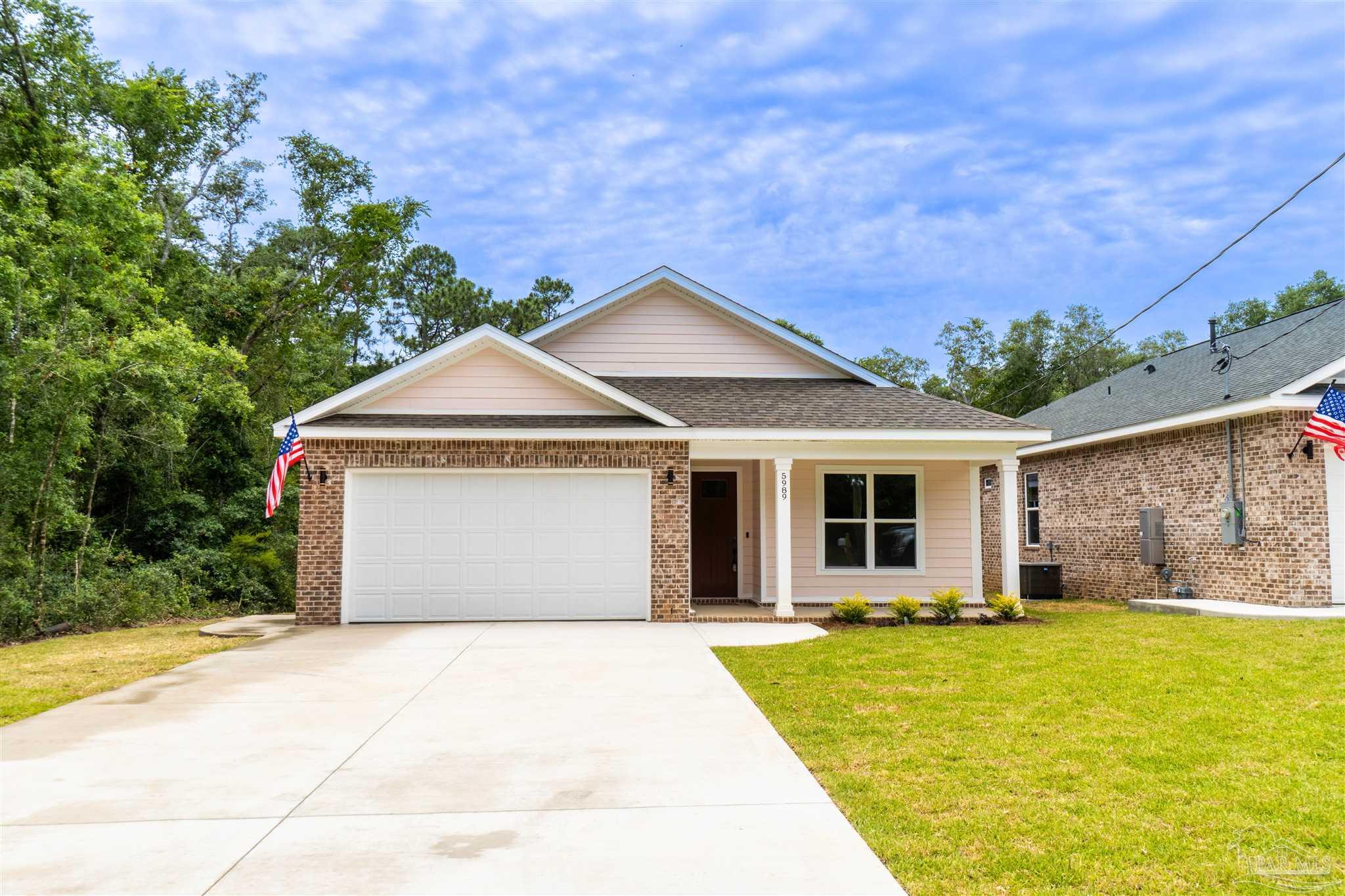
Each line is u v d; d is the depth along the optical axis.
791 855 4.36
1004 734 6.64
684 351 17.47
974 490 15.81
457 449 13.64
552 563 13.76
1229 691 7.96
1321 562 13.73
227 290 25.92
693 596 16.34
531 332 17.02
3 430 15.11
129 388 17.41
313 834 4.65
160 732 6.88
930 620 13.62
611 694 8.22
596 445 13.81
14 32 19.77
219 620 16.64
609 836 4.62
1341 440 12.64
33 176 15.69
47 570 16.75
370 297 32.53
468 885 3.99
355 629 12.79
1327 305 16.94
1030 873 4.12
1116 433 17.77
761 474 15.46
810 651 10.55
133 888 3.96
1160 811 4.95
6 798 5.26
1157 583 17.09
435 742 6.54
